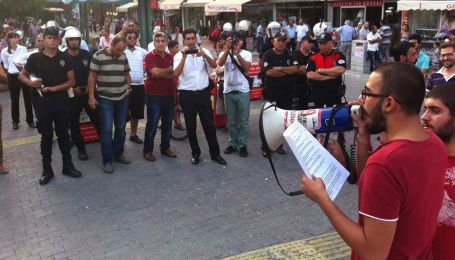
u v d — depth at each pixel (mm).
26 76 5363
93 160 6414
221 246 3908
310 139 1859
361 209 1575
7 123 8844
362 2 20594
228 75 6184
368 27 16969
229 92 6242
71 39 6109
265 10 26031
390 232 1532
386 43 15258
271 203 4770
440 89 2199
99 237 4156
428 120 2219
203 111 5984
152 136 6273
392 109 1602
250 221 4371
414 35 5336
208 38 28031
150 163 6215
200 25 32125
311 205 4672
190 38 5688
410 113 1603
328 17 22641
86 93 6316
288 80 6238
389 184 1512
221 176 5633
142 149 6887
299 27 19469
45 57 5320
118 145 6180
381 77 1614
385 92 1593
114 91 5809
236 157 6355
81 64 6281
